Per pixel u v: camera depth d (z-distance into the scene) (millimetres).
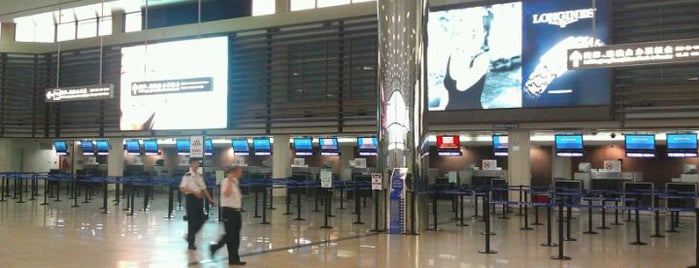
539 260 8703
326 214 12609
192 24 21688
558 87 15961
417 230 11758
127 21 24344
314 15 19734
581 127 16000
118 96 23109
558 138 17406
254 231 11852
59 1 20969
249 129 20609
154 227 12211
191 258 8508
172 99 21641
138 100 22266
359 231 11938
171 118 21625
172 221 13406
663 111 15133
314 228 12414
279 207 17922
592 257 9031
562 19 15969
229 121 20688
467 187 15586
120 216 14469
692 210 9211
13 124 24562
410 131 11781
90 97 16312
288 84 20016
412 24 11812
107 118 23453
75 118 24234
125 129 22438
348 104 19047
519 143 16938
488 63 16812
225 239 8156
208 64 21078
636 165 20391
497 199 17156
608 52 10688
